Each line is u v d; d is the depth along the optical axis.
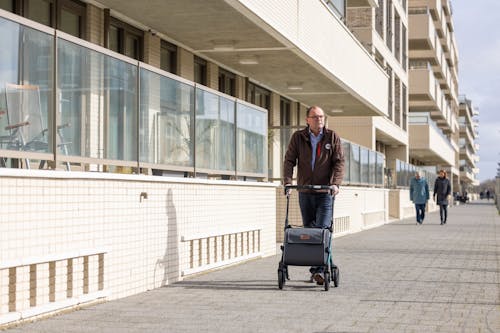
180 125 11.02
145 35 14.49
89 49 8.62
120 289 9.11
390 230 26.33
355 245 18.47
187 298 9.08
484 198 181.62
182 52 15.98
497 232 24.88
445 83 68.94
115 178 8.92
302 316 7.81
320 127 10.41
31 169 7.56
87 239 8.41
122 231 9.15
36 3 11.46
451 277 11.48
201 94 11.78
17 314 7.17
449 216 43.06
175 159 10.86
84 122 8.55
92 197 8.50
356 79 21.61
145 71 9.91
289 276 11.38
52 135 8.00
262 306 8.47
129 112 9.52
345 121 32.59
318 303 8.73
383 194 31.92
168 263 10.41
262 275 11.48
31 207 7.45
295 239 9.82
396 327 7.23
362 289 10.01
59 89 8.11
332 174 10.41
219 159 12.59
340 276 11.54
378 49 32.56
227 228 12.54
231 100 13.13
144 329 7.04
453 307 8.52
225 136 12.86
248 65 17.80
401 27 40.81
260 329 7.07
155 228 10.02
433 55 54.75
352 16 31.11
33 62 7.69
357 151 25.69
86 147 8.60
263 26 13.92
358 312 8.10
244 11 12.85
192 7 12.69
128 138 9.50
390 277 11.43
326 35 18.06
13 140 7.42
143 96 9.87
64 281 8.05
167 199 10.38
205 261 11.75
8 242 7.12
